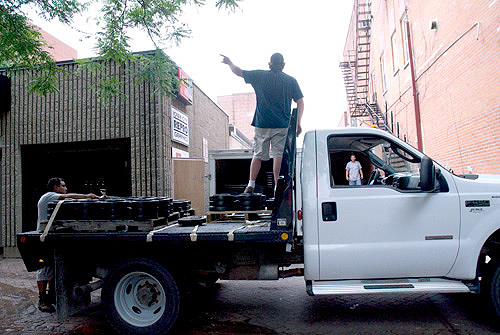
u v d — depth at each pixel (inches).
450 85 355.9
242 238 155.9
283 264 171.8
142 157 358.6
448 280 162.1
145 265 162.2
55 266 166.9
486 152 296.8
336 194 162.9
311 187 165.2
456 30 337.1
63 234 165.6
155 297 167.2
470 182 161.8
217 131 577.0
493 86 281.1
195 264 173.0
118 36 236.2
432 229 158.2
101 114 369.7
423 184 149.0
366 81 725.3
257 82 179.6
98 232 166.7
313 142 171.2
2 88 380.2
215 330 169.9
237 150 357.1
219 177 368.5
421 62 431.5
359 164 216.7
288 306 203.3
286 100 180.4
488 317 168.6
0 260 364.2
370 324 170.7
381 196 161.0
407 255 157.6
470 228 157.6
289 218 156.8
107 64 369.7
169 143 376.2
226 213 197.6
